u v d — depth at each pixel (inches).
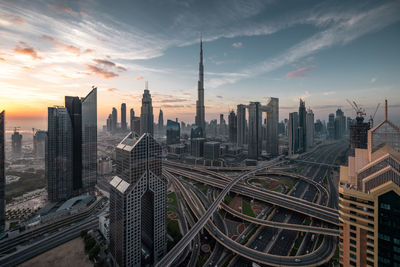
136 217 6131.9
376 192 3946.9
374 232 3961.6
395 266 3705.7
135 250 6166.3
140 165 6186.0
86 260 7062.0
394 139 4655.5
